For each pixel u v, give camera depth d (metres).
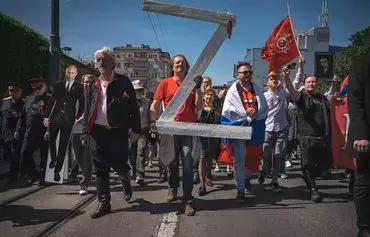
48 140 6.48
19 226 4.45
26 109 7.04
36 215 4.90
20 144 7.13
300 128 5.79
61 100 6.40
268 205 5.45
